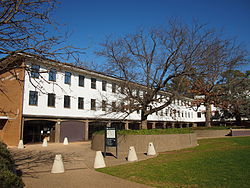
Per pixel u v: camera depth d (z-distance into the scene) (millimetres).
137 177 7938
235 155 10781
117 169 9469
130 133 15945
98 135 17625
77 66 9461
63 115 26828
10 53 7848
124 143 15656
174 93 15969
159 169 8969
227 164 8891
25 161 12188
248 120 43938
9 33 8055
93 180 7719
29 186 7027
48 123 27469
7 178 4672
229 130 26438
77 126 28484
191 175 7676
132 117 35625
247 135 25781
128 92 17219
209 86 23188
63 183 7367
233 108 30656
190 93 19141
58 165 9070
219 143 17609
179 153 13617
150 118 39094
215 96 25781
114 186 6938
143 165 10094
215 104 28234
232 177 7039
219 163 9195
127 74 16219
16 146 22312
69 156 14062
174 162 10320
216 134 26188
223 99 27906
